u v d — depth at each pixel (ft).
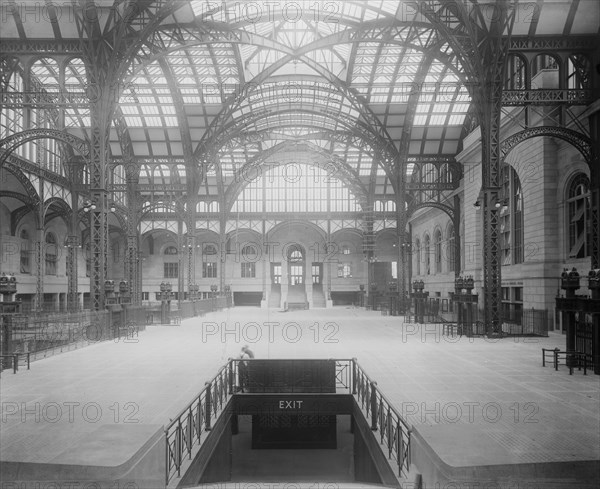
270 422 49.52
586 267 85.51
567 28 84.89
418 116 146.10
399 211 146.92
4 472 23.84
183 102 140.05
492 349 71.82
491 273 85.81
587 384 47.73
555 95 85.97
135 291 150.00
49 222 156.76
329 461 46.65
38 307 127.34
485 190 85.87
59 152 146.10
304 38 120.88
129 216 150.61
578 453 27.96
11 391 45.03
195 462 30.01
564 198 92.58
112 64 86.33
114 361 61.52
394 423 34.73
